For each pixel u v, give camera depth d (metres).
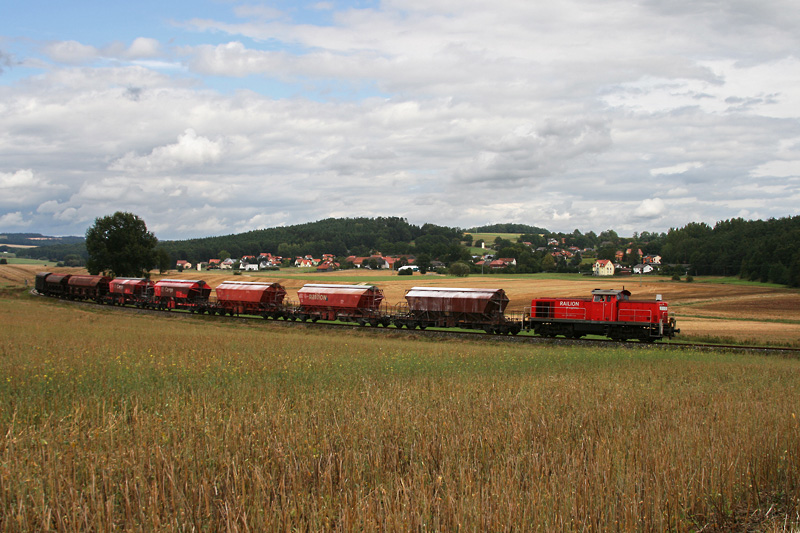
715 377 22.61
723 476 9.84
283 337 38.69
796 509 9.16
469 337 43.47
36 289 90.69
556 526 7.82
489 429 12.06
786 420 13.63
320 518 7.86
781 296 95.81
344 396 15.54
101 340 30.53
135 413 12.66
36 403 14.06
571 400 15.89
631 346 38.06
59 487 8.63
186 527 7.82
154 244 111.00
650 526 8.30
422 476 9.16
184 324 52.91
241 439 11.05
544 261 186.50
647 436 11.76
